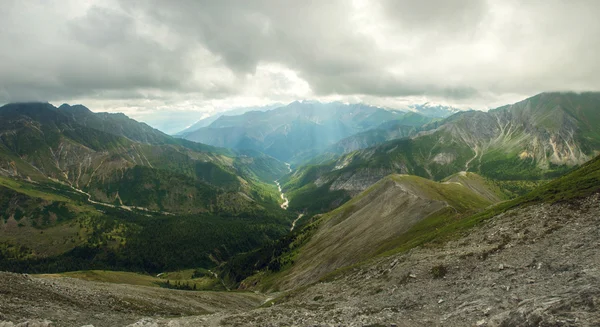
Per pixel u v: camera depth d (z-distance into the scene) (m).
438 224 106.75
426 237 82.62
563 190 62.47
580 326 19.98
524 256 43.38
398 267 60.22
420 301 41.94
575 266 35.06
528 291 32.84
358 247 133.75
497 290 36.56
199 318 46.12
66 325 39.12
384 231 135.25
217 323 42.50
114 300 58.44
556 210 53.53
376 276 63.69
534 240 46.97
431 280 48.62
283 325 39.34
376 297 50.47
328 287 72.38
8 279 51.03
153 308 61.50
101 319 45.25
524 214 59.00
